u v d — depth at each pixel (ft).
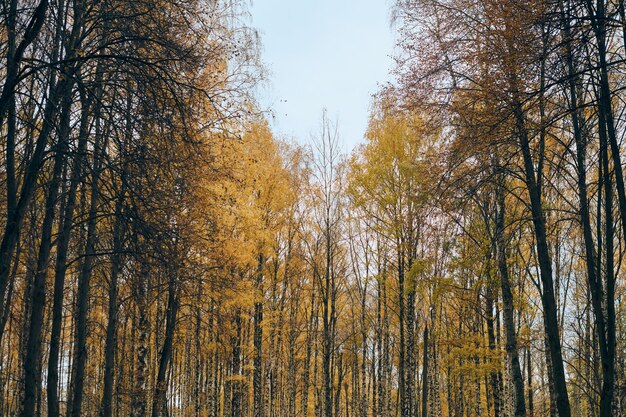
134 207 31.19
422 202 40.73
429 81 37.19
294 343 98.27
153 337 86.22
